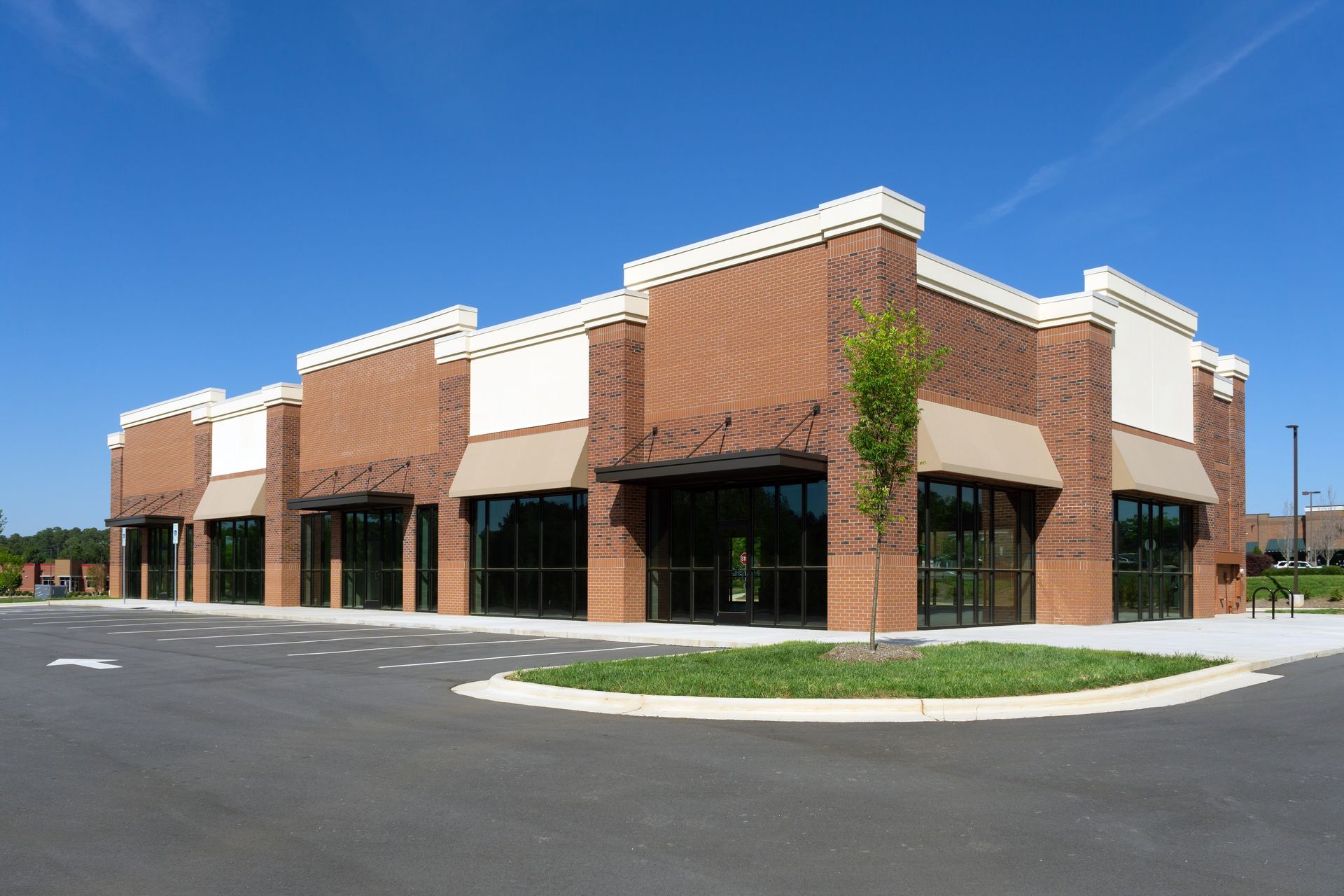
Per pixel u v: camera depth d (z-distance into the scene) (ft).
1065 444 84.02
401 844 22.03
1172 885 19.31
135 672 53.01
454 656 59.82
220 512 135.03
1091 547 81.87
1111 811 24.54
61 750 32.22
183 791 26.73
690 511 84.48
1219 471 112.27
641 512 86.38
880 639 64.90
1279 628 80.59
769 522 78.48
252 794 26.37
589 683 42.63
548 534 94.17
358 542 119.14
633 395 86.07
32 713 39.50
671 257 85.15
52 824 23.73
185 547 147.95
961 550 78.43
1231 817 24.00
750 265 80.02
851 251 72.33
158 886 19.47
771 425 77.20
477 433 101.91
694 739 33.32
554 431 93.91
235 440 137.28
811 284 75.72
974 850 21.44
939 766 29.35
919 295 74.49
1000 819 23.80
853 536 70.85
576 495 91.56
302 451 127.85
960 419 76.33
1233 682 47.29
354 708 40.04
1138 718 37.60
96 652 64.85
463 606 101.09
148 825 23.65
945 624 76.23
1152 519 94.63
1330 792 26.30
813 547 75.31
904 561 71.31
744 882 19.54
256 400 131.95
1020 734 34.19
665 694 39.86
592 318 88.02
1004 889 19.11
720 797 25.88
